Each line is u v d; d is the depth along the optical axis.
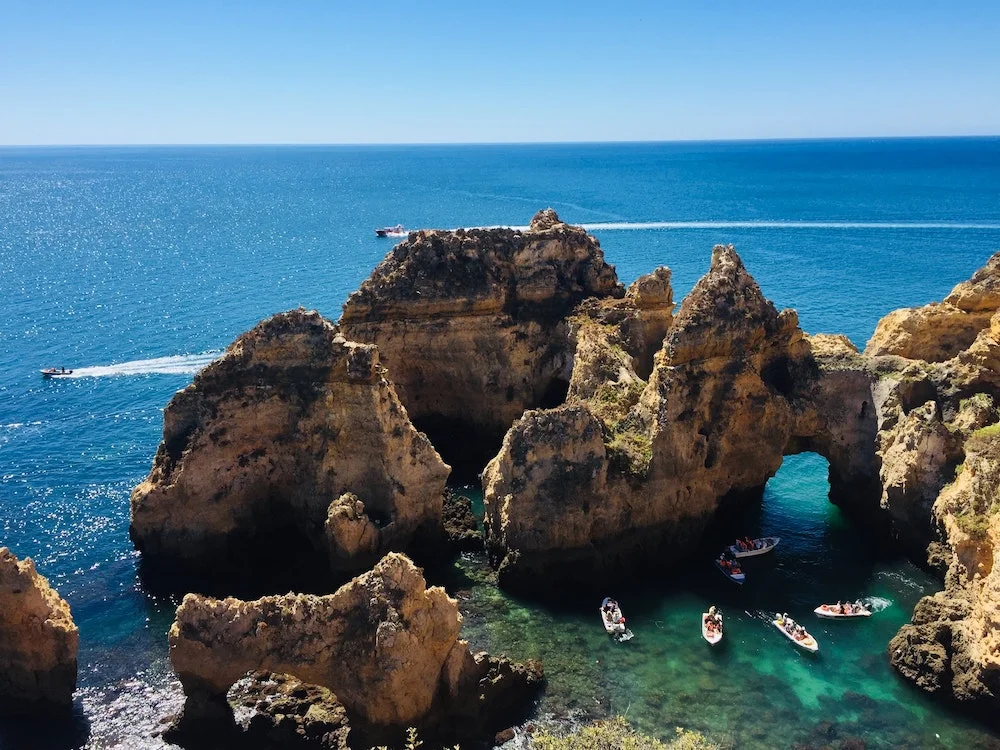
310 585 45.56
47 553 48.72
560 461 44.47
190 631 33.56
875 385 50.62
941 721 35.44
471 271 61.00
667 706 36.22
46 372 82.56
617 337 58.19
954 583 40.47
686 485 47.34
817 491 57.25
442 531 49.25
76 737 34.34
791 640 40.50
